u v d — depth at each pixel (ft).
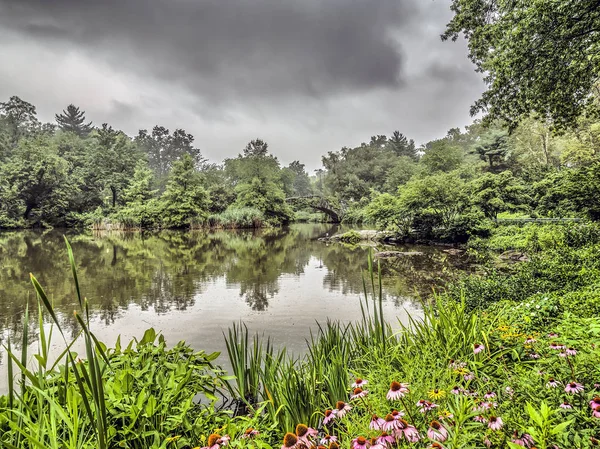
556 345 7.39
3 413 5.26
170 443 5.95
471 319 9.77
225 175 183.11
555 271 18.97
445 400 5.74
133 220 110.32
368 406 5.94
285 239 81.35
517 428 4.77
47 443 5.00
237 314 22.41
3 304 24.90
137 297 27.14
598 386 5.79
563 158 90.22
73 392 4.97
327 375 8.87
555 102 32.71
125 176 137.49
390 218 71.87
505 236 50.11
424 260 44.62
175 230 111.75
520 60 29.84
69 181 120.47
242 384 10.42
